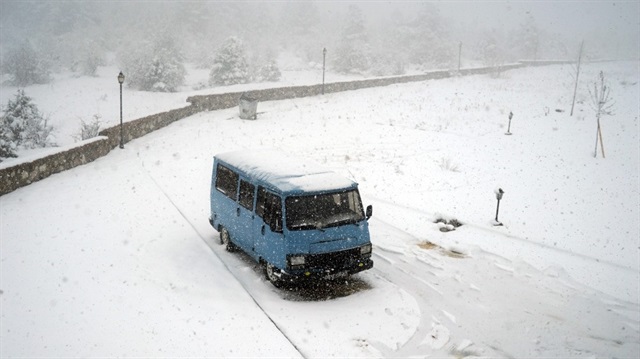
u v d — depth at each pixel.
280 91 37.12
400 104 36.97
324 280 9.16
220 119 29.69
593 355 7.46
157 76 42.75
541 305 9.09
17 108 23.47
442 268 10.71
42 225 12.47
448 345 7.68
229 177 11.34
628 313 8.79
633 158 22.33
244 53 48.41
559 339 7.93
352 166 19.66
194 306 8.62
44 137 23.78
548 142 25.67
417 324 8.30
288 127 27.62
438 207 15.02
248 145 23.02
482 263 11.00
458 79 56.78
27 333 7.46
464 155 22.34
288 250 8.87
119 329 7.71
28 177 16.53
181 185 16.91
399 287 9.75
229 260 10.86
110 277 9.59
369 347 7.54
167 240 11.90
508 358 7.37
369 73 60.28
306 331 7.93
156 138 24.66
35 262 10.12
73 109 33.22
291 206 9.10
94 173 18.25
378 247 11.90
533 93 45.34
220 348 7.32
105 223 12.85
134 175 18.03
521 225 13.54
